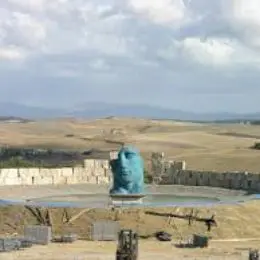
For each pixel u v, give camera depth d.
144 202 54.81
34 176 66.81
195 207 50.16
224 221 49.38
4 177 65.62
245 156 113.81
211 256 41.75
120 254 37.34
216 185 66.81
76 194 60.78
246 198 56.84
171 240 47.03
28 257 40.91
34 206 50.31
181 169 71.12
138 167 53.66
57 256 41.19
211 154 119.94
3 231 48.38
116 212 49.19
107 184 67.00
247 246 45.44
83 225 48.44
